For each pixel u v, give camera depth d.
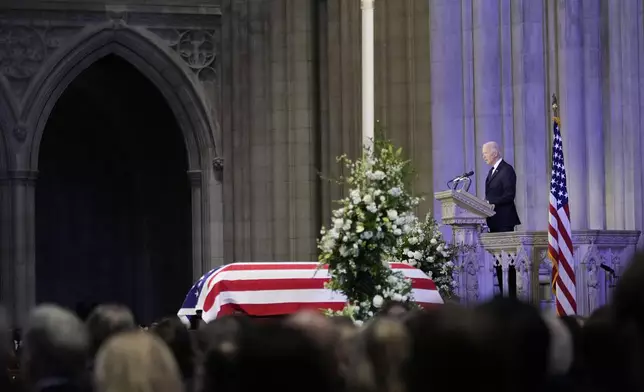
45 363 10.16
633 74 31.36
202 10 44.75
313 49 42.53
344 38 40.94
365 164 21.73
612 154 31.64
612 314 7.53
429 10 35.97
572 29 31.80
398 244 21.47
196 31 44.88
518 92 32.31
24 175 43.50
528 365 7.20
